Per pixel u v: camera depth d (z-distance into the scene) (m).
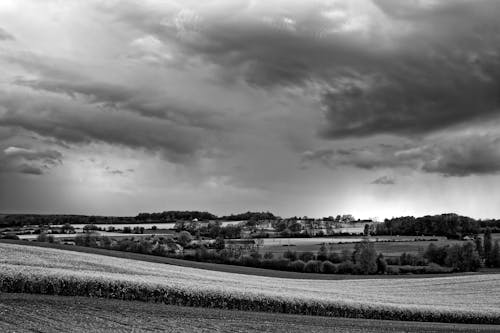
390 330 27.72
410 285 63.84
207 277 49.12
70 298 27.50
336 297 39.97
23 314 23.09
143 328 22.33
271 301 31.61
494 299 48.91
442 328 30.03
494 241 112.75
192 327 23.50
